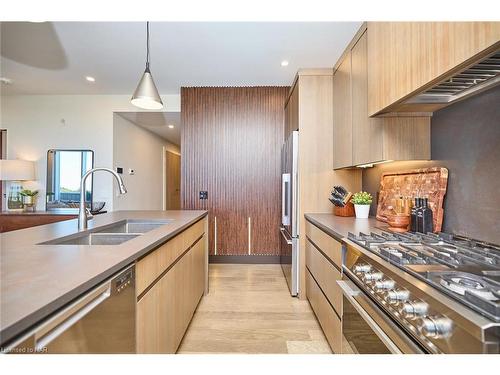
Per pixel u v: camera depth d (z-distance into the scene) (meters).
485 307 0.69
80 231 1.75
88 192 4.48
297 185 3.01
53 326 0.74
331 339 1.91
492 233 1.37
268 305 2.80
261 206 4.31
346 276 1.55
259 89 4.28
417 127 1.85
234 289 3.22
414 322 0.88
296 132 3.03
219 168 4.32
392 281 1.03
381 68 1.61
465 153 1.55
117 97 4.50
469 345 0.67
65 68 3.50
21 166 4.20
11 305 0.68
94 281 0.88
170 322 1.75
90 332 0.90
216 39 2.79
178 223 2.10
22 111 4.53
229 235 4.32
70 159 4.51
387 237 1.52
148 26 2.46
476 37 0.91
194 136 4.31
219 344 2.11
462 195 1.57
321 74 3.00
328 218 2.56
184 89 4.29
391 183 2.33
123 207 4.89
